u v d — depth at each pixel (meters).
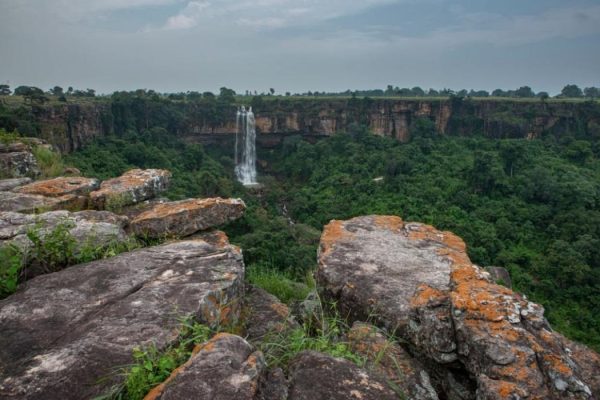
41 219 5.41
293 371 2.70
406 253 5.13
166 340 3.14
